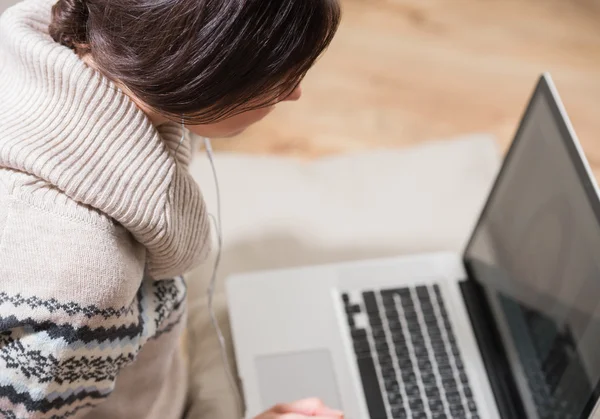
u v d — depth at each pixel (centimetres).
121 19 47
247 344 86
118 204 51
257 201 106
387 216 107
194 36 44
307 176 110
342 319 87
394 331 87
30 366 53
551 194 77
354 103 146
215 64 45
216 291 96
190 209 57
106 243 52
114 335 56
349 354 85
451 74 152
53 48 50
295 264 101
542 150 78
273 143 139
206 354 89
